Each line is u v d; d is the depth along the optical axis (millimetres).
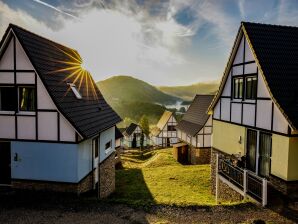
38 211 9680
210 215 9438
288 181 10031
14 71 11086
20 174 11352
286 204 9727
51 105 10984
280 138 10359
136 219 9156
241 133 13180
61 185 11117
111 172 16609
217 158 13836
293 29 13109
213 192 15703
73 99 12609
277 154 10555
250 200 10555
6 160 11758
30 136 11195
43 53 12359
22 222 8828
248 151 12789
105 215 9445
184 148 31188
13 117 11250
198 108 34562
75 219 9094
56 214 9477
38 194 11070
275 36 12453
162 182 19016
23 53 11008
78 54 18188
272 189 10789
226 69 14242
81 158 11500
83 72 17031
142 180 20031
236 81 13750
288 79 10859
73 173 11039
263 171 11703
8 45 11039
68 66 14812
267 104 11102
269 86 10570
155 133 58156
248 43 12305
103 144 14922
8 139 11320
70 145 10969
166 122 54719
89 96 15391
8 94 11414
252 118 12203
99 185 13727
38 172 11227
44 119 11062
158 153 35875
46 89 10750
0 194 11039
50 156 11125
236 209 9820
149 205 10328
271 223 8633
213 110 16422
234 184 12000
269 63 11305
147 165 28609
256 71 11844
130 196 15570
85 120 12211
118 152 28500
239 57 13281
